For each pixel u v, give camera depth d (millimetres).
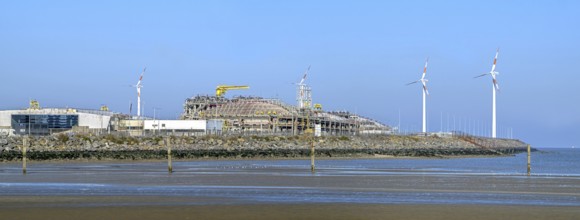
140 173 77875
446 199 48219
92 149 134625
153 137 162250
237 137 177875
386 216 38750
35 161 118750
